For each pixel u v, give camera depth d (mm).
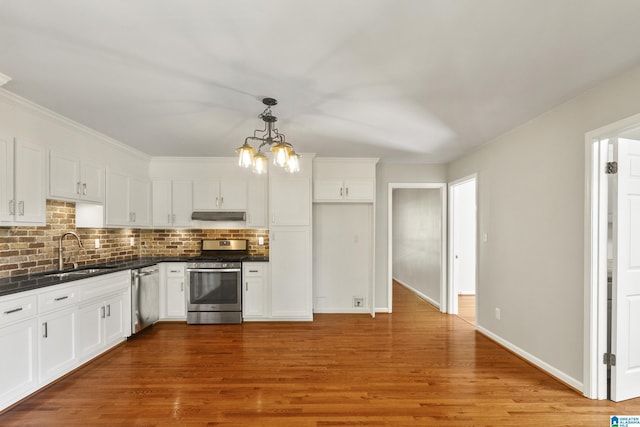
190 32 1737
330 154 4582
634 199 2504
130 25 1680
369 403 2461
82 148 3371
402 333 4086
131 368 3047
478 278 4156
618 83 2246
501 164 3650
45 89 2443
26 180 2713
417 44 1850
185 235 5012
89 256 3889
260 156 2666
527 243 3221
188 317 4441
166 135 3625
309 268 4586
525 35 1767
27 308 2424
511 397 2545
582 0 1483
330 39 1799
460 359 3277
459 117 3062
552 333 2898
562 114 2762
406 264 7242
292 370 3016
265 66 2096
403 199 7480
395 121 3148
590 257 2492
